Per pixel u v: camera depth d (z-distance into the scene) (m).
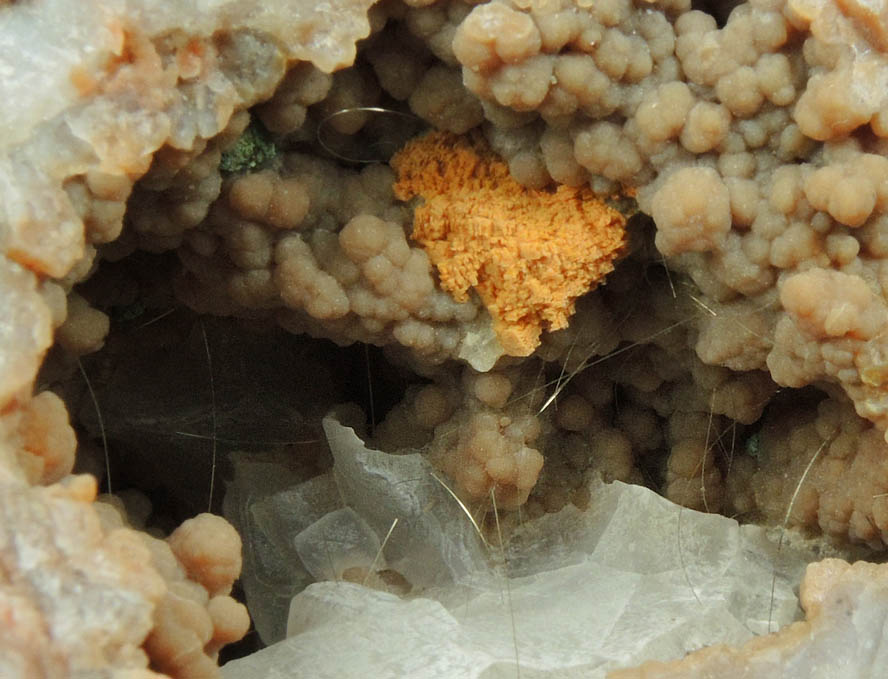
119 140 0.06
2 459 0.06
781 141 0.07
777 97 0.07
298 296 0.07
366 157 0.07
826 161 0.07
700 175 0.07
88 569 0.06
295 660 0.07
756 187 0.07
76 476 0.06
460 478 0.07
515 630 0.07
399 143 0.07
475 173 0.07
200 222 0.07
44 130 0.06
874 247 0.07
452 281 0.07
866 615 0.06
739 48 0.07
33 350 0.06
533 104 0.07
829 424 0.07
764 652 0.06
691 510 0.07
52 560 0.06
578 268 0.07
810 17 0.06
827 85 0.06
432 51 0.07
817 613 0.06
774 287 0.07
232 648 0.07
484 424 0.07
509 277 0.07
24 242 0.06
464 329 0.07
